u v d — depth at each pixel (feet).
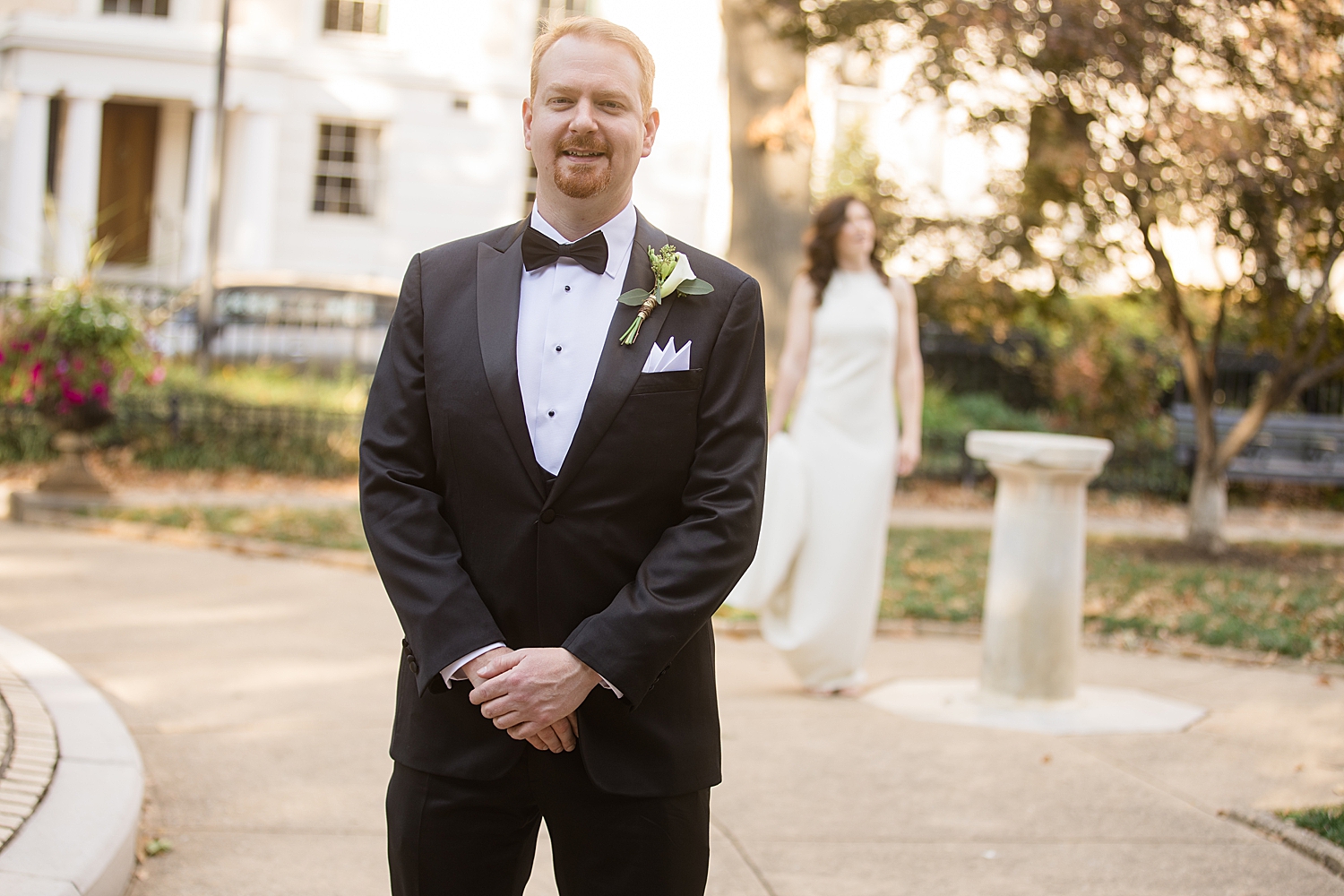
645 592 6.59
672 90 62.03
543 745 6.69
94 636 18.35
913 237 36.01
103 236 62.75
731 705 16.92
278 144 61.87
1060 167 28.04
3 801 10.08
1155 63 25.35
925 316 37.96
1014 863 11.64
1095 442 16.75
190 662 17.29
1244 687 18.70
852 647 17.46
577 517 6.79
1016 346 45.39
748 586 17.39
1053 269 33.65
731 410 6.98
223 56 40.57
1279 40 24.73
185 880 10.57
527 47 64.13
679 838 6.91
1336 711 17.30
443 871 6.91
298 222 62.64
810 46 29.27
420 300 7.15
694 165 62.34
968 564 27.50
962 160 59.52
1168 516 39.14
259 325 43.80
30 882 8.73
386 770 13.51
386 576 6.77
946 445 40.78
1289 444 42.47
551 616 6.82
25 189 59.00
